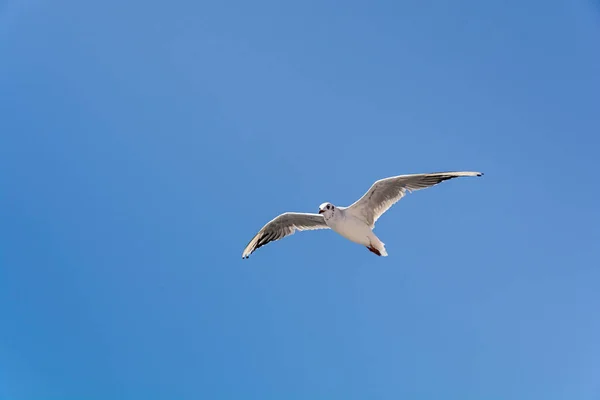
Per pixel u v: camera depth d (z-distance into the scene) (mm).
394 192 13883
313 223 15070
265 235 15555
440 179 13602
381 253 13977
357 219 13773
